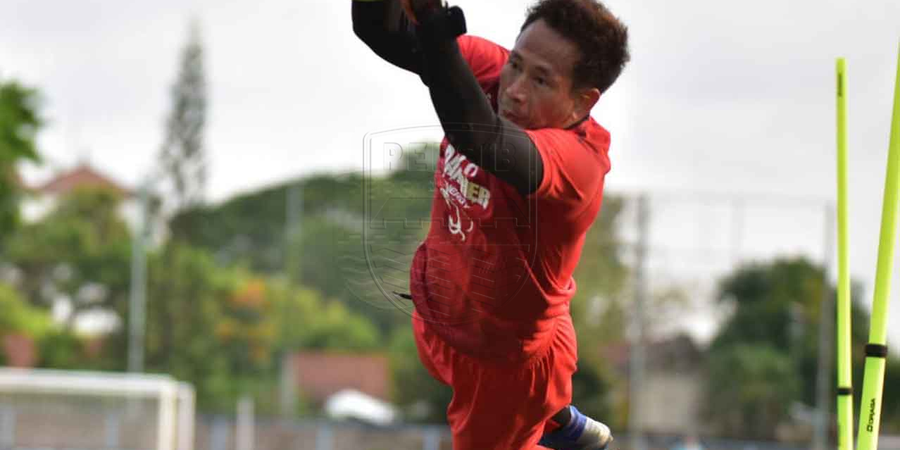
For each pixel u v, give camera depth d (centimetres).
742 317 8088
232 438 7944
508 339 1066
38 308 13375
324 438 7900
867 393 1160
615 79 999
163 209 14788
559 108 980
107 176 19400
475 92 891
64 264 13388
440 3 870
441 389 9894
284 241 12400
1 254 13388
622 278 7869
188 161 15488
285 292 11181
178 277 12419
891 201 1154
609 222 7838
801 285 7906
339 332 11062
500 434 1159
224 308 12112
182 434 5706
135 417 5438
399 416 9956
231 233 12744
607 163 1009
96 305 13250
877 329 1160
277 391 11269
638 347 7906
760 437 8144
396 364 10175
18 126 8675
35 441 5362
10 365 12031
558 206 962
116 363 12475
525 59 976
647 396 7975
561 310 1078
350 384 10962
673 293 7881
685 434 7244
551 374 1117
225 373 11806
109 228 14088
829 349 8262
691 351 8031
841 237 1308
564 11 970
